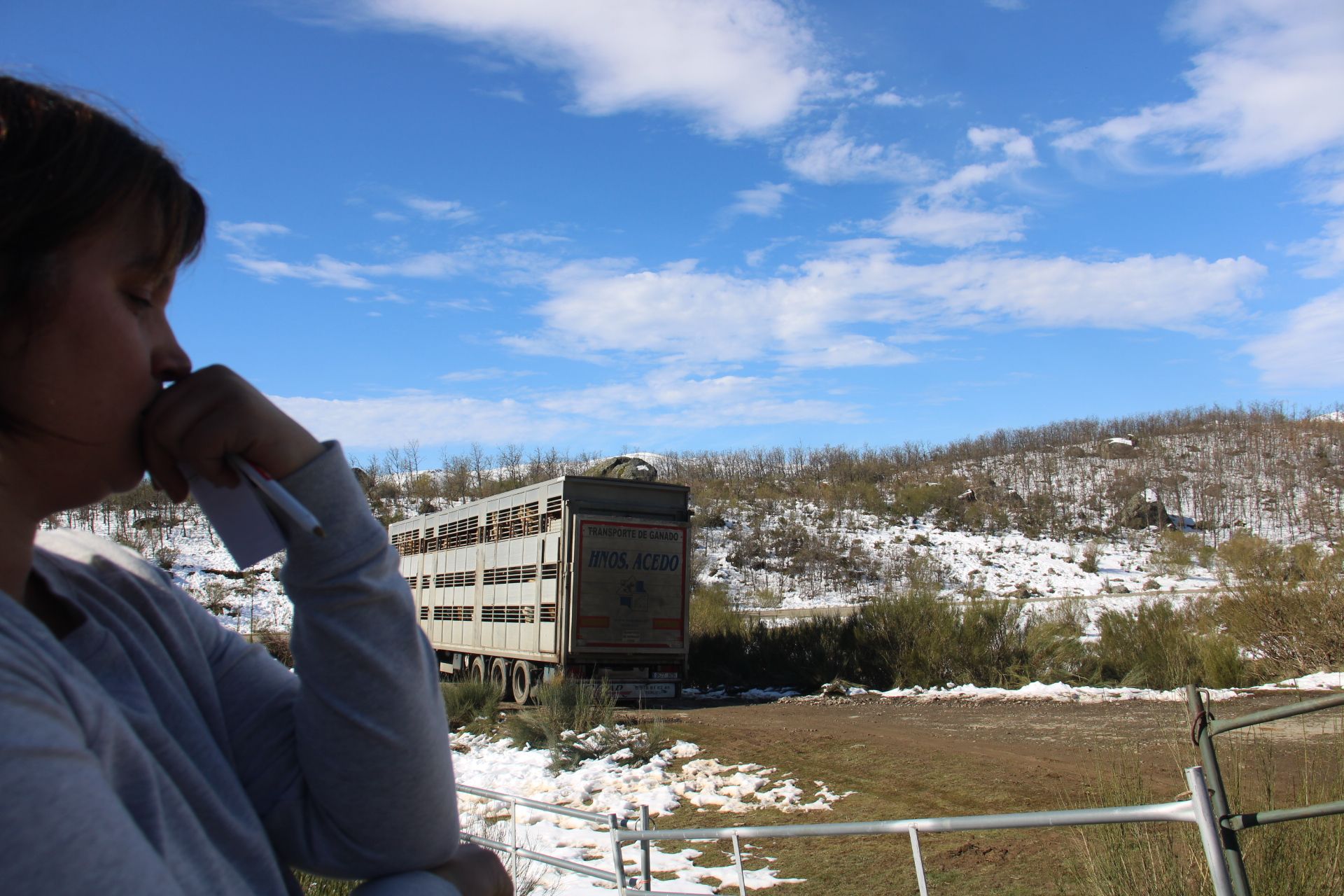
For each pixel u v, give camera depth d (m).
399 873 0.98
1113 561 48.38
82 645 0.82
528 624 16.42
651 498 16.12
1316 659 15.59
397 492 53.38
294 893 0.96
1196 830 4.83
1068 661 17.47
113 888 0.59
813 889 6.36
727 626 21.02
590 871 4.88
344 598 0.88
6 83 0.78
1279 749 7.80
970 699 15.54
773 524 53.34
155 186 0.82
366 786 0.91
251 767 0.99
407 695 0.92
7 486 0.76
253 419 0.83
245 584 32.22
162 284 0.85
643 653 15.63
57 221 0.74
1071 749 10.23
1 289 0.73
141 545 34.44
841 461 72.38
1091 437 79.88
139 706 0.82
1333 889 4.30
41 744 0.59
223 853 0.82
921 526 55.06
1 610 0.67
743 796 9.15
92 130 0.78
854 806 8.37
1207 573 44.69
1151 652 16.91
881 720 13.45
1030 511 58.28
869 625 19.16
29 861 0.56
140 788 0.73
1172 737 10.38
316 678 0.90
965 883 6.12
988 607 18.70
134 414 0.81
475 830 7.13
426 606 21.69
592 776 10.08
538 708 13.30
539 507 16.52
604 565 15.56
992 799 8.14
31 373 0.74
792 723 13.16
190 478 0.84
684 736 11.95
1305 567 17.20
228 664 1.03
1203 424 80.62
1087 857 5.21
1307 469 65.06
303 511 0.82
